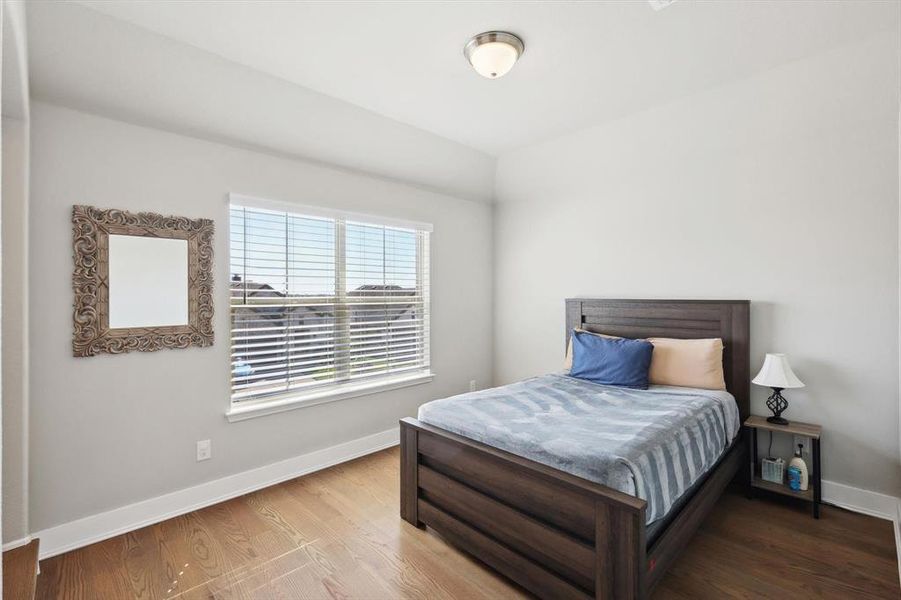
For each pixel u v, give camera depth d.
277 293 3.21
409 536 2.52
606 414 2.49
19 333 2.24
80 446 2.45
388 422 3.84
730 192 3.21
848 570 2.22
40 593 2.09
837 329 2.82
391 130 3.38
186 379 2.79
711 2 2.11
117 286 2.54
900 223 2.55
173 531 2.57
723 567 2.25
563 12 2.18
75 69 2.28
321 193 3.40
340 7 2.14
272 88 2.76
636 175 3.66
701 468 2.34
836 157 2.81
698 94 2.95
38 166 2.33
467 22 2.25
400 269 3.97
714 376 3.05
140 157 2.62
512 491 2.12
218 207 2.91
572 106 3.12
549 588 1.95
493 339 4.73
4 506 2.24
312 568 2.26
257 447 3.08
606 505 1.78
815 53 2.49
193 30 2.29
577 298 4.02
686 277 3.42
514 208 4.55
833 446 2.84
